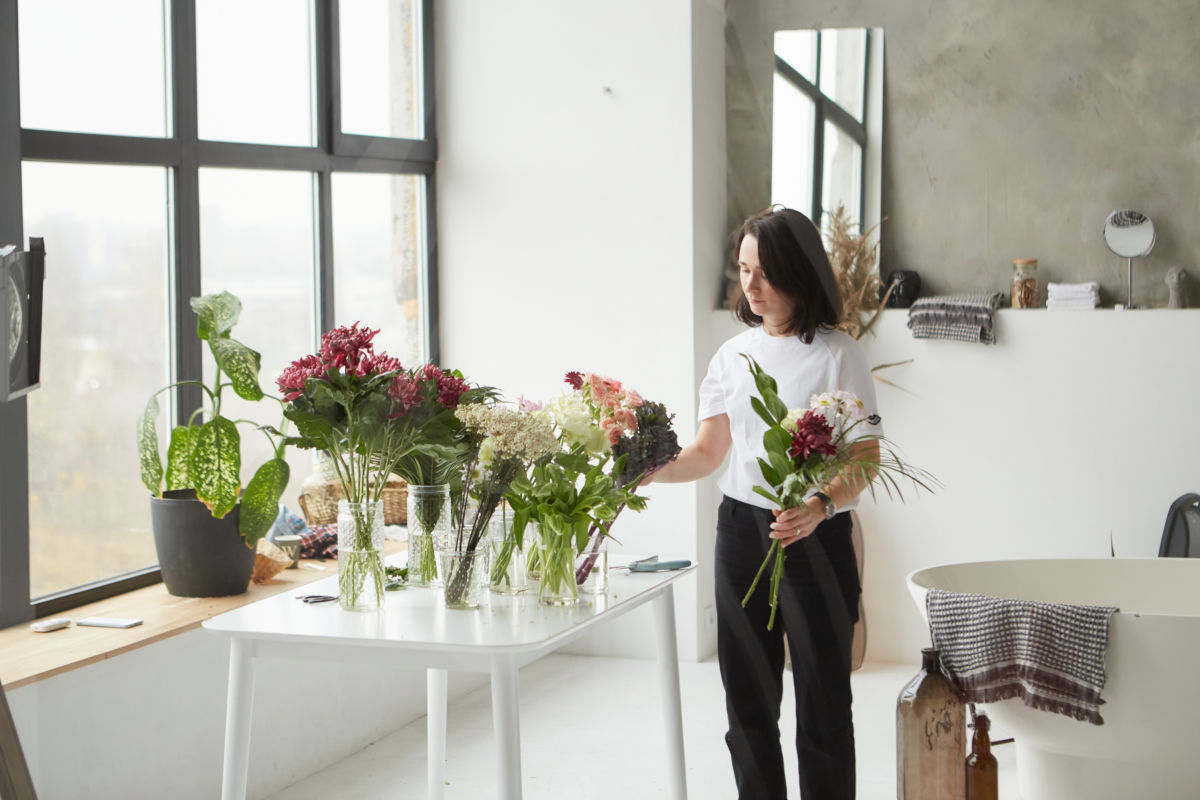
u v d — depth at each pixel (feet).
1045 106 9.41
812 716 8.11
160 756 8.95
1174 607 9.30
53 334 9.60
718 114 10.96
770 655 8.37
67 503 9.67
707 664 11.35
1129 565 9.43
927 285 9.68
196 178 10.80
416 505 7.55
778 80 10.05
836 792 8.11
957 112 9.44
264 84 11.68
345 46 12.43
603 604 7.22
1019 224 9.53
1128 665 7.94
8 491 8.96
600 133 12.05
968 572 9.48
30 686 7.94
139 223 10.39
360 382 7.12
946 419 9.62
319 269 12.21
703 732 9.95
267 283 11.71
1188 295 9.23
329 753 10.39
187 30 10.69
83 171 9.89
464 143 12.80
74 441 9.74
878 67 9.69
